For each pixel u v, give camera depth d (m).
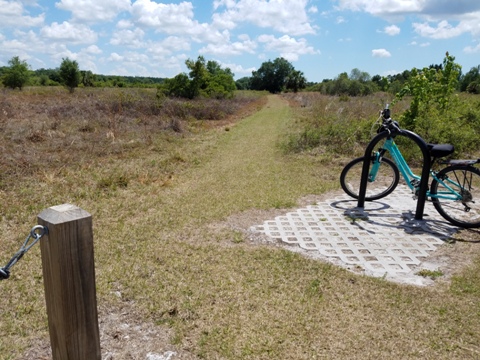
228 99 28.50
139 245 3.60
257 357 2.12
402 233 3.93
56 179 5.71
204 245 3.62
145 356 2.12
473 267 3.17
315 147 8.80
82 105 13.99
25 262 3.20
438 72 8.83
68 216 1.43
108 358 2.10
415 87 8.38
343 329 2.36
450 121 8.09
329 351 2.17
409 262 3.28
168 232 3.93
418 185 4.37
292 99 39.25
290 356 2.13
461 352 2.16
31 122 10.31
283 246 3.62
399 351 2.17
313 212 4.58
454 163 4.09
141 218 4.34
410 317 2.49
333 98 29.45
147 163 7.16
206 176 6.43
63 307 1.48
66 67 28.56
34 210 4.48
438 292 2.79
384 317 2.49
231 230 3.99
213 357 2.12
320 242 3.70
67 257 1.44
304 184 5.92
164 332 2.33
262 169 7.01
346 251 3.50
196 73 24.59
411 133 4.27
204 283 2.89
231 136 11.48
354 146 8.37
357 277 3.00
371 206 4.84
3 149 6.95
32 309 2.54
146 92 24.28
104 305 2.59
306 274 3.05
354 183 5.98
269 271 3.10
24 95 21.95
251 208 4.73
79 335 1.54
